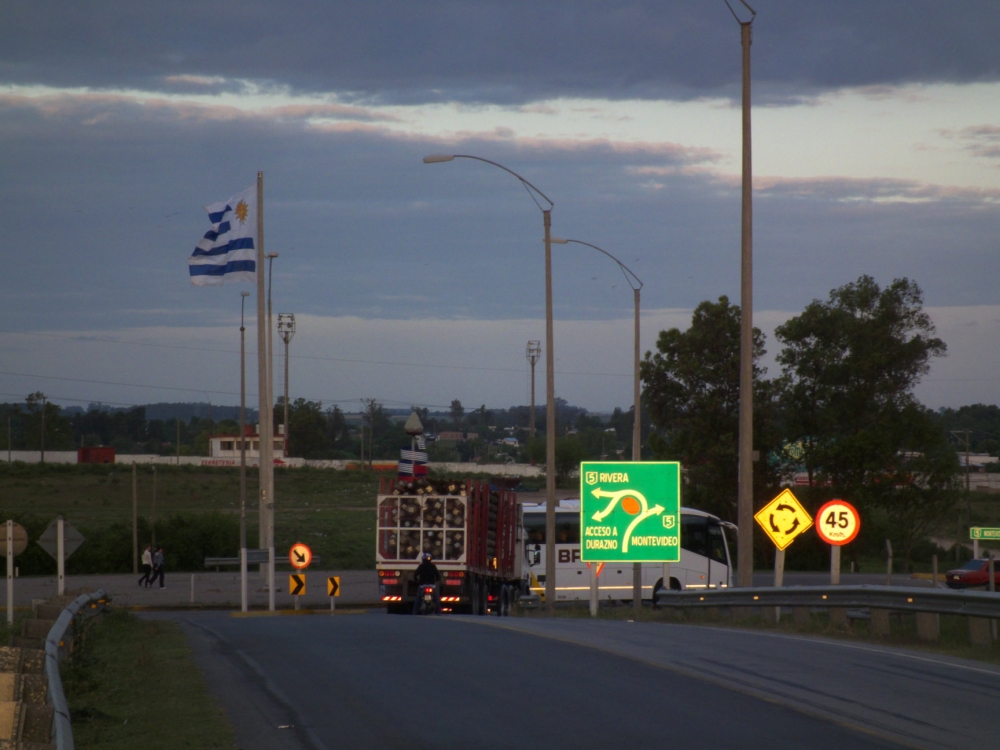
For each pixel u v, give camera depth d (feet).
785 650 186.09
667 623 282.15
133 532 644.69
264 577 505.66
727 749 104.53
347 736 113.09
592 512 330.54
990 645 194.80
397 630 226.38
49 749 81.20
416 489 357.41
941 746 107.24
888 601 216.54
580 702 130.62
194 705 132.57
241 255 496.64
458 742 108.88
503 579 407.44
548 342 416.05
